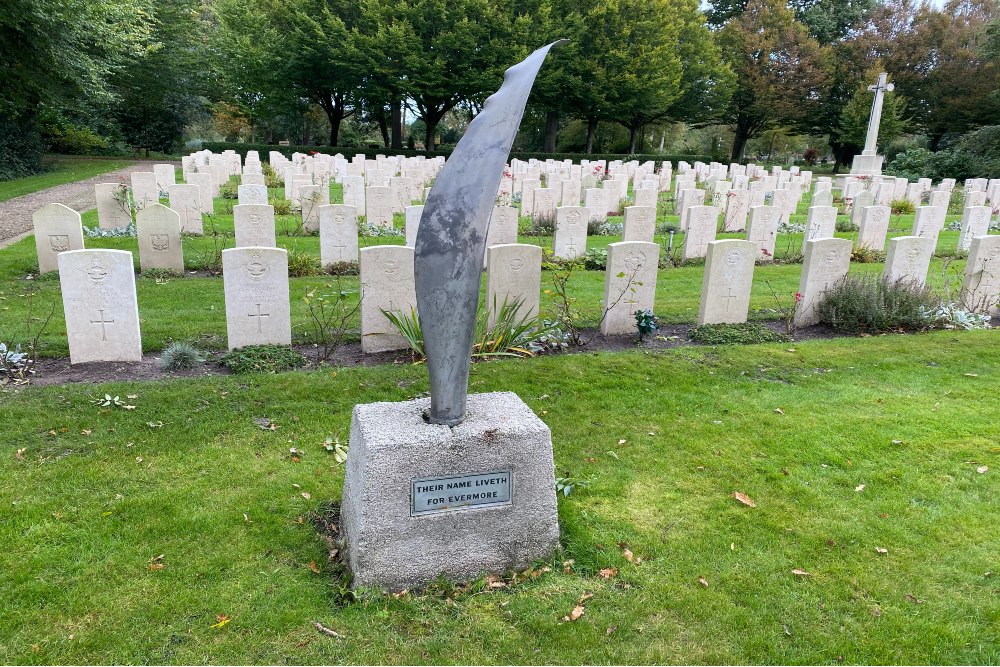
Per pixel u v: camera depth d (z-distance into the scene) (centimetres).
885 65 4628
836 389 673
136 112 3925
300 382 623
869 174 3009
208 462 483
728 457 523
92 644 313
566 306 839
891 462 521
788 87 4606
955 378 712
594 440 544
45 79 2267
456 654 314
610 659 315
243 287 695
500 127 326
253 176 2206
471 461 344
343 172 2664
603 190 1786
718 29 5181
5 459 473
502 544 364
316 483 460
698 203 1709
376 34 3588
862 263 1345
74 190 2275
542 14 3591
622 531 419
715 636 333
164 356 675
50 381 625
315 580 361
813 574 383
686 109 4553
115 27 2142
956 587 375
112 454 488
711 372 705
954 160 3662
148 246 1052
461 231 322
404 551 345
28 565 365
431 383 343
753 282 1176
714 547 407
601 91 4000
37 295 902
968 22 4703
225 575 364
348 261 1159
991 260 963
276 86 3903
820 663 318
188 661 305
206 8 5003
